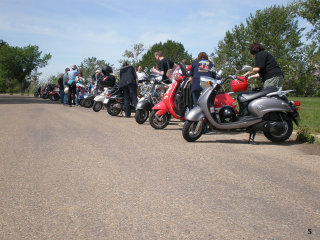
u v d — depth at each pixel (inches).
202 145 243.1
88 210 118.0
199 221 108.4
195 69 308.5
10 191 138.6
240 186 144.8
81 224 106.6
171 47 2886.3
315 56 1327.5
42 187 143.4
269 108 249.8
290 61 1916.8
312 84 2201.0
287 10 1939.0
